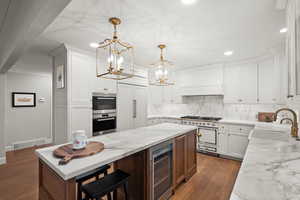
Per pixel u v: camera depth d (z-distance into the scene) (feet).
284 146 4.39
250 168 2.90
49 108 16.81
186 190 7.34
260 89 10.64
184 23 6.24
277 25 6.41
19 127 14.83
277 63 9.71
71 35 7.28
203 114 14.48
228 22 6.16
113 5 5.03
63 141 8.84
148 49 9.31
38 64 11.92
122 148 4.86
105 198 6.66
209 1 4.86
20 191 7.41
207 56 10.70
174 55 10.50
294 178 2.50
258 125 8.90
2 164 10.62
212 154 12.21
